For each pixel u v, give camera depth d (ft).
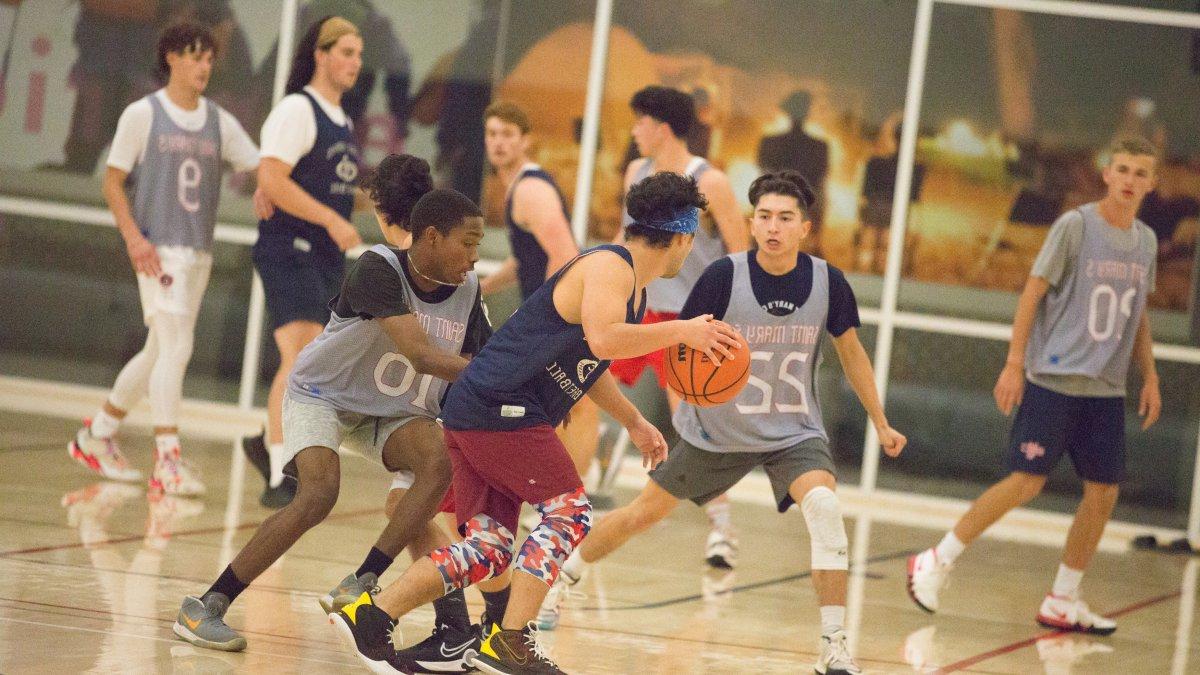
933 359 70.03
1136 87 68.80
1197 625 45.91
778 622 40.96
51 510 46.80
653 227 30.09
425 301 31.86
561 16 72.18
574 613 39.99
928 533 62.59
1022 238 69.56
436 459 31.71
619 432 61.93
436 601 32.22
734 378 32.68
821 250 70.85
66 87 74.54
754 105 71.15
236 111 74.28
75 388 74.33
